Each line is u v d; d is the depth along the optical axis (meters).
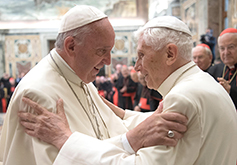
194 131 1.22
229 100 1.42
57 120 1.36
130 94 7.30
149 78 1.53
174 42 1.38
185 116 1.20
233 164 1.37
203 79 1.38
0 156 1.64
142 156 1.20
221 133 1.29
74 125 1.50
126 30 14.14
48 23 14.21
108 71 14.16
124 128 1.92
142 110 4.32
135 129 1.33
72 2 14.09
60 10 14.14
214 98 1.29
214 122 1.27
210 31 7.63
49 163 1.30
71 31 1.51
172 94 1.24
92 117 1.75
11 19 14.09
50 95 1.45
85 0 14.11
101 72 14.16
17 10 13.96
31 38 14.20
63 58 1.63
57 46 1.64
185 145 1.23
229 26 7.28
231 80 3.06
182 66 1.43
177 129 1.19
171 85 1.42
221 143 1.29
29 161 1.42
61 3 14.05
